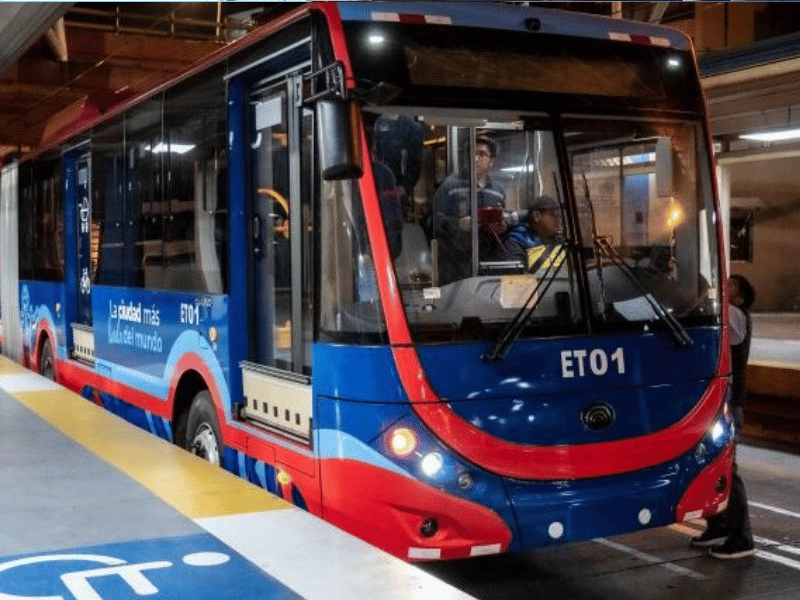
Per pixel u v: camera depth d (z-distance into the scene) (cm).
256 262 649
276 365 622
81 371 1045
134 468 652
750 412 1102
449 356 499
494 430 502
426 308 502
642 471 534
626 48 574
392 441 491
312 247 541
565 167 545
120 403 904
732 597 568
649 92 575
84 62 2908
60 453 702
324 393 525
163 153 782
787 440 1055
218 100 669
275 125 613
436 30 531
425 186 518
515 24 549
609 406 530
